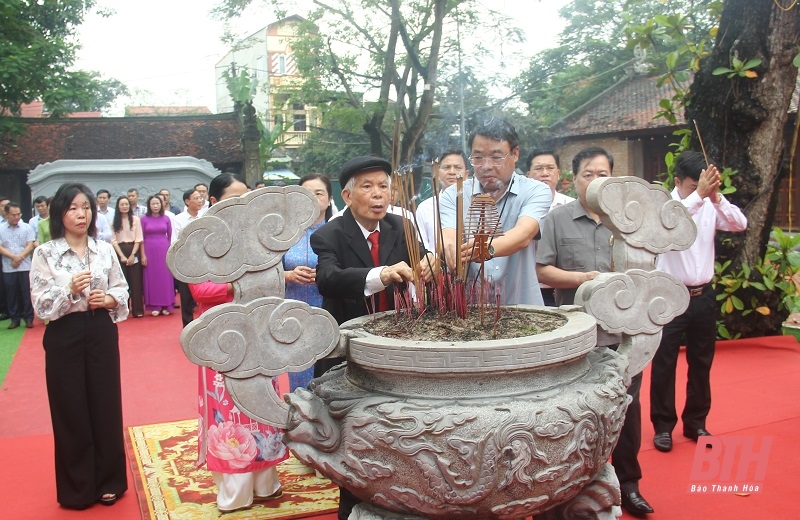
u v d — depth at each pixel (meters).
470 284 2.58
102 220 9.12
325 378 2.37
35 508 3.43
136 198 10.02
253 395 2.09
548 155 4.95
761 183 6.18
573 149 18.61
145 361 6.72
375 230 3.04
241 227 2.09
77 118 17.61
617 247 2.60
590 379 2.15
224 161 17.33
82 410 3.38
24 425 4.88
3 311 9.32
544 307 2.58
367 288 2.55
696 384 3.96
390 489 1.97
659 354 3.87
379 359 2.00
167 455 4.05
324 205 4.19
